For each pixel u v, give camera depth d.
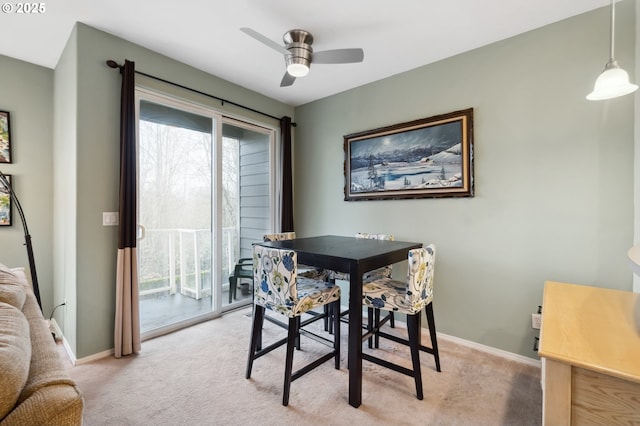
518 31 2.26
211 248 3.18
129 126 2.34
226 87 3.19
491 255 2.42
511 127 2.32
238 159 3.49
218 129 3.18
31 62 2.78
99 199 2.27
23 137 2.75
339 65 2.82
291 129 3.98
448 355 2.37
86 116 2.21
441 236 2.69
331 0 1.93
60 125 2.61
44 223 2.85
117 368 2.12
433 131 2.71
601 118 1.98
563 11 2.03
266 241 2.86
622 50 1.91
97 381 1.96
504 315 2.36
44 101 2.86
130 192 2.34
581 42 2.05
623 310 1.13
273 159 3.82
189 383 1.95
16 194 2.71
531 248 2.24
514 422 1.61
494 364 2.23
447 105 2.65
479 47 2.48
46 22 2.17
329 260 1.90
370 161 3.17
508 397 1.83
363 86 3.27
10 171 2.69
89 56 2.23
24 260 2.75
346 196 3.39
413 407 1.74
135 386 1.91
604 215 1.97
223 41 2.45
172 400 1.78
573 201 2.08
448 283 2.64
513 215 2.32
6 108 2.67
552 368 0.80
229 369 2.13
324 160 3.66
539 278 2.21
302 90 3.45
